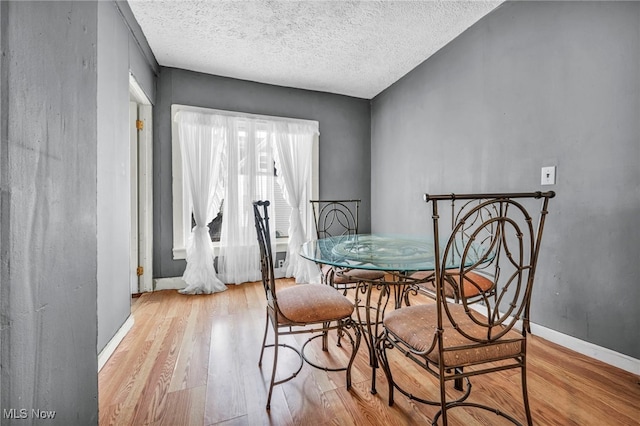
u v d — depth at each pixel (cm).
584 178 187
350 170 421
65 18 66
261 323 242
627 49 167
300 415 136
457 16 251
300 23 256
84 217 75
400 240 221
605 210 177
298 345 204
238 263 349
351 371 172
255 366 177
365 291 243
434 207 106
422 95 329
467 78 271
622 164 170
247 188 353
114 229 205
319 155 402
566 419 131
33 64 54
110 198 199
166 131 330
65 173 66
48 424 58
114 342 197
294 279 372
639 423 128
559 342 199
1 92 46
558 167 200
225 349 198
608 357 175
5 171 47
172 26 258
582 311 188
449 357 110
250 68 336
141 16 243
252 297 305
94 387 79
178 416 135
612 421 129
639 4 162
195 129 330
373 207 426
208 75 346
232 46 291
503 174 238
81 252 73
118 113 215
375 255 162
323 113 404
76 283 70
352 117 421
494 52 244
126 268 228
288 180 372
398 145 371
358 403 144
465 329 123
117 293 209
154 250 328
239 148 353
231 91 357
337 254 167
